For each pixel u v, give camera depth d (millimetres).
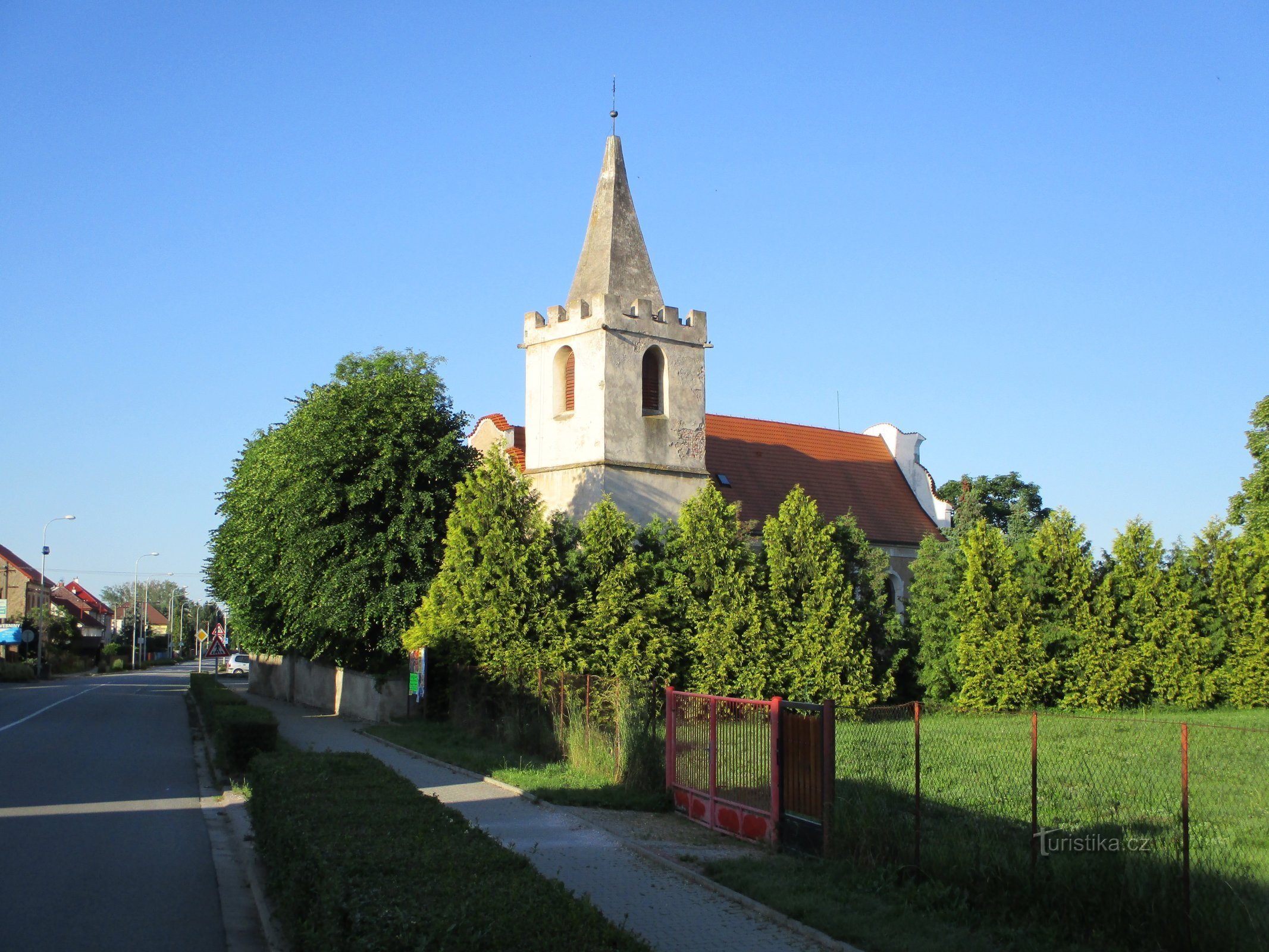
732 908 10992
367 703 35938
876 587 34312
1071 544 35812
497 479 30750
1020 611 34344
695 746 16406
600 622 29844
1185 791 9078
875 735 20125
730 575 31625
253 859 13305
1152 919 9250
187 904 11453
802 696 31312
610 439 37000
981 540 35094
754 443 48844
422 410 37312
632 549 31609
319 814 10578
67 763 23500
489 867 8641
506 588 29125
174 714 38969
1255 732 10156
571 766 20875
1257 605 36625
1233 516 47125
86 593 142875
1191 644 35531
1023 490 67688
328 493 35750
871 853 12125
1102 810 14703
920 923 10125
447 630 29703
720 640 30828
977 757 20219
